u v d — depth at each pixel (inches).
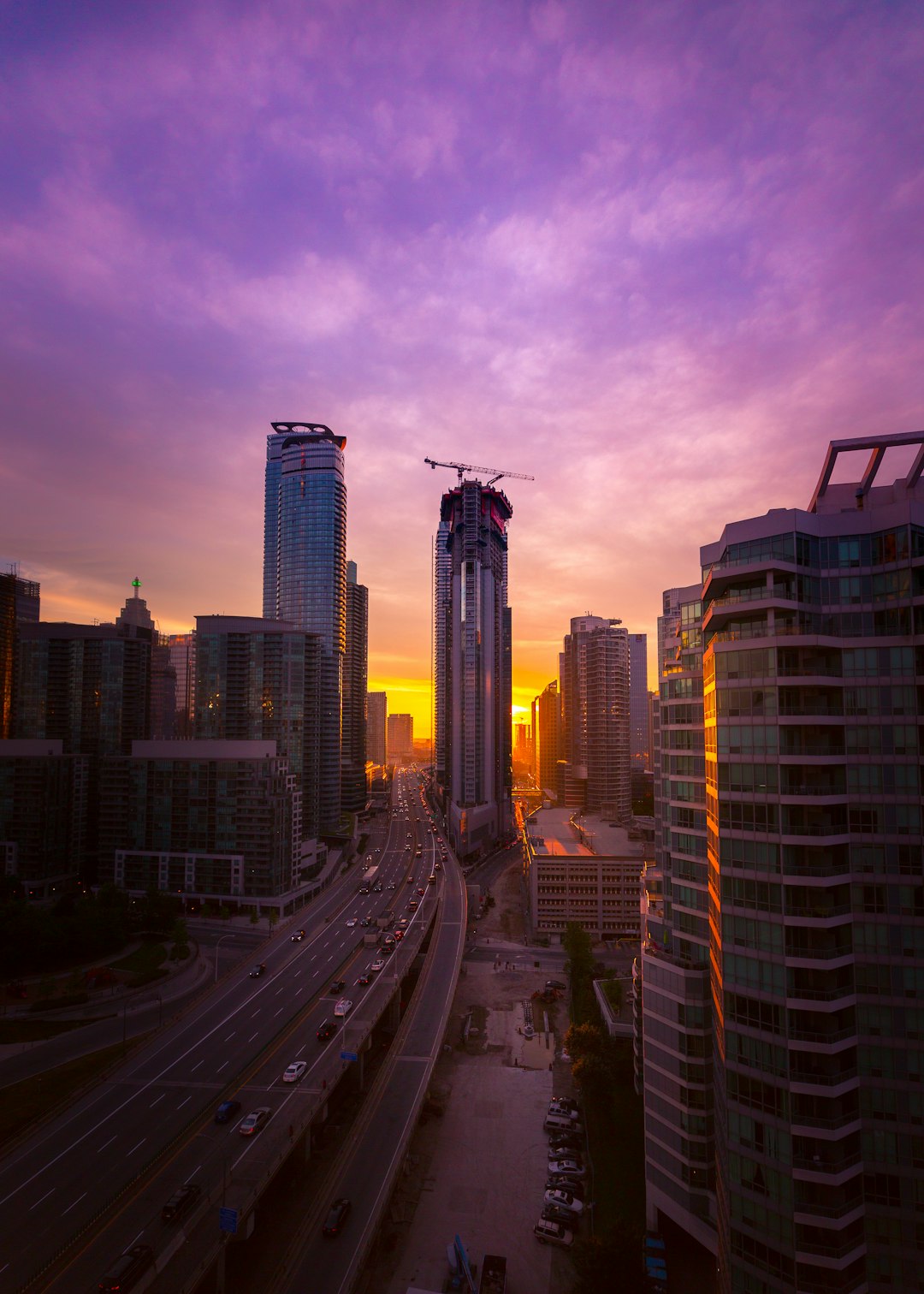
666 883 3122.5
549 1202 3339.1
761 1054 2142.0
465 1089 4571.9
